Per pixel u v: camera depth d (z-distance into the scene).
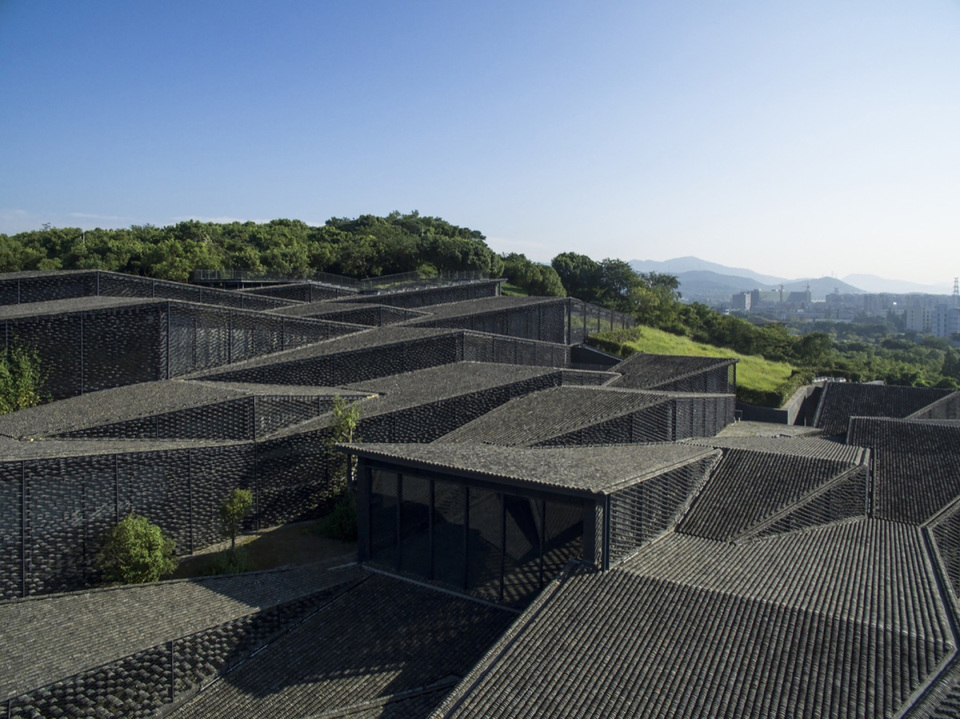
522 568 21.58
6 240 85.06
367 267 97.12
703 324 91.75
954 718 13.18
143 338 35.50
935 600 17.81
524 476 20.92
